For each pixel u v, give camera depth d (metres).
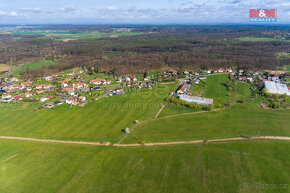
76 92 148.88
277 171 67.50
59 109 119.25
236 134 90.31
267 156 75.06
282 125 97.19
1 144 85.56
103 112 115.25
